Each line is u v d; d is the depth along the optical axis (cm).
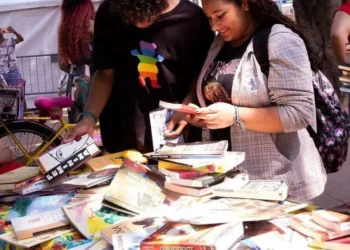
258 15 205
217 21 206
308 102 197
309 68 200
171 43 239
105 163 229
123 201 185
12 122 420
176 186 195
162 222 167
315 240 151
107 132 266
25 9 780
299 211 176
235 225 154
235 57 213
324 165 238
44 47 800
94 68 254
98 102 255
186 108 199
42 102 436
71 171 223
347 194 428
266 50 200
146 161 225
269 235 158
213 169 193
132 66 245
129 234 158
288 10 581
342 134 233
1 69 593
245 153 216
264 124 199
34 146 423
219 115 198
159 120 238
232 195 189
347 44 329
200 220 160
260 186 189
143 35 239
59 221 179
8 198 213
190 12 239
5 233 179
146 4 217
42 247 169
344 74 273
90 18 466
